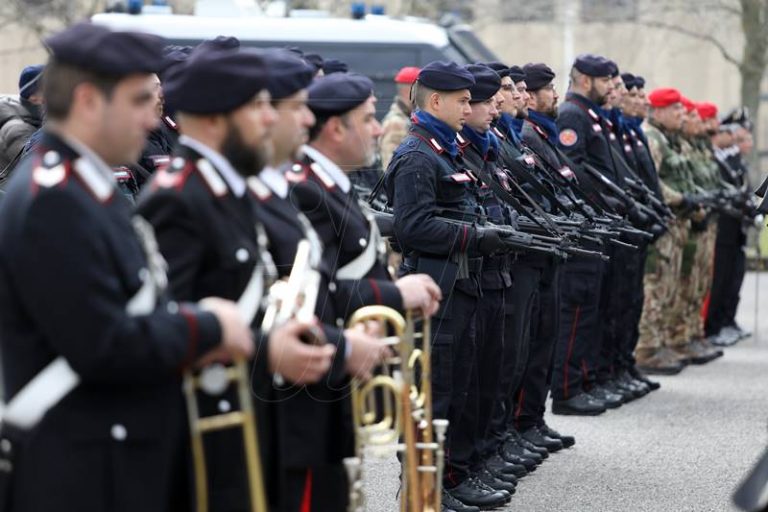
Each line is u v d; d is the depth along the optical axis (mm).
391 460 13422
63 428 6332
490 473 13586
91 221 6188
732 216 26281
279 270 7668
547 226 14148
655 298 22172
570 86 18203
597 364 18781
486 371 13250
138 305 6336
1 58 30016
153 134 10531
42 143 6355
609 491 13969
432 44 28094
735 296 27484
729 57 43656
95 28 6320
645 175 20109
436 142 12211
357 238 8266
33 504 6340
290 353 7000
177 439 6727
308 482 7754
